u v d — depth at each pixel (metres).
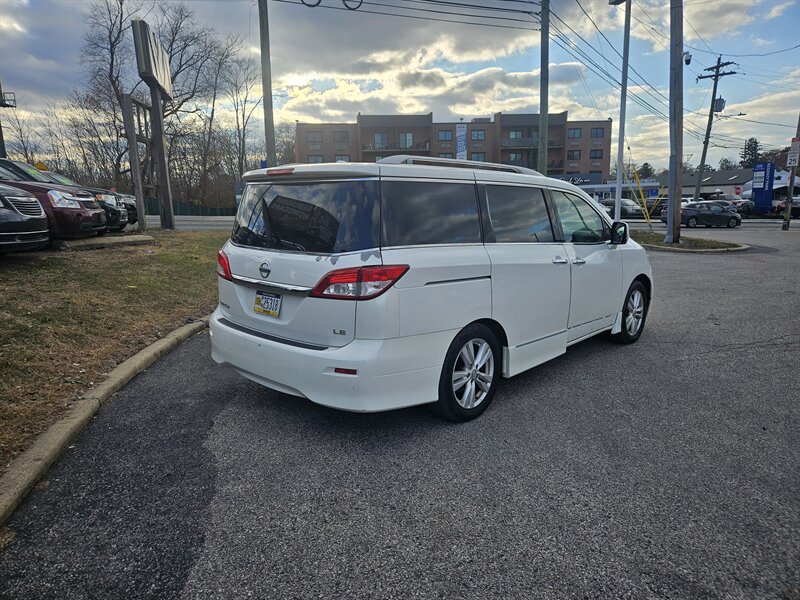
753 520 2.59
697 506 2.71
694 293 8.89
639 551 2.36
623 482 2.94
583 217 4.93
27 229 6.41
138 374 4.61
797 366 4.99
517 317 3.96
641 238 19.16
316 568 2.25
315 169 3.33
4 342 4.32
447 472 3.05
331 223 3.23
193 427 3.61
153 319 5.99
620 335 5.64
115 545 2.39
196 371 4.72
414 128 65.75
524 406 4.03
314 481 2.95
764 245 17.77
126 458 3.18
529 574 2.21
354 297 3.06
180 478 2.97
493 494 2.82
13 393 3.69
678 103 16.36
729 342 5.81
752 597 2.09
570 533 2.49
